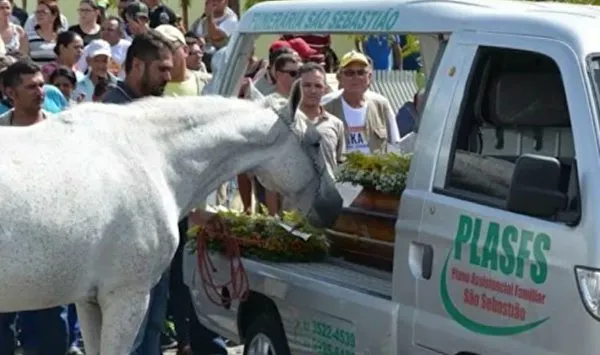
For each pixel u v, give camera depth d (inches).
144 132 253.8
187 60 482.0
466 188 230.1
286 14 294.2
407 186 241.4
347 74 351.9
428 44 265.0
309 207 275.9
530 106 231.5
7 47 516.4
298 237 288.4
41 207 233.8
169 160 256.8
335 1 278.5
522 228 213.8
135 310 251.4
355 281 264.4
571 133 219.0
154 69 300.2
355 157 285.4
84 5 541.3
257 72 418.0
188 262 314.7
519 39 224.7
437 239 231.5
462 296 225.1
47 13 530.3
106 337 250.7
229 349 376.2
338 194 277.1
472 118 233.5
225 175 266.5
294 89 271.3
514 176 210.1
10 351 324.5
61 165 237.9
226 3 595.2
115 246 245.0
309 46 436.1
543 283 208.8
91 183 239.8
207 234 301.6
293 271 277.4
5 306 239.8
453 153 233.6
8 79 320.2
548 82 226.7
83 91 456.8
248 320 296.8
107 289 247.8
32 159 236.5
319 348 264.8
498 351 217.0
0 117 324.2
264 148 268.5
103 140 246.5
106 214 241.4
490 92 233.9
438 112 238.1
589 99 210.7
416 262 237.3
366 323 248.4
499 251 217.8
